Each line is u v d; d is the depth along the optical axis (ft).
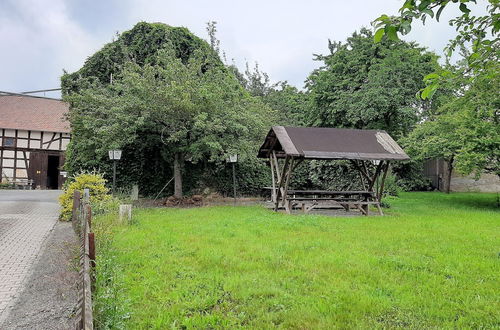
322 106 73.41
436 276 17.63
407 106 61.21
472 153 46.93
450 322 12.67
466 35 10.26
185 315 13.17
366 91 62.59
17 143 96.32
